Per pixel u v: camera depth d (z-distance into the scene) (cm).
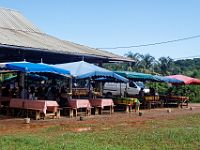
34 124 1702
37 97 2128
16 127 1592
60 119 1938
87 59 3056
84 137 1321
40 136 1328
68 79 2589
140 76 2688
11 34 2591
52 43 2698
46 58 2944
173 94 3769
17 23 3025
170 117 2203
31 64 1911
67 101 2100
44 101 1878
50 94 2127
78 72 2138
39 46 2391
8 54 2572
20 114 1992
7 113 2030
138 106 2630
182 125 1784
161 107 3133
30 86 2386
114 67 6134
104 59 3031
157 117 2197
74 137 1315
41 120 1858
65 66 2208
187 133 1452
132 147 1162
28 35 2761
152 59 7462
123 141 1263
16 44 2223
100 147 1106
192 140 1303
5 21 2959
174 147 1178
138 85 3947
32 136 1313
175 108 3088
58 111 1992
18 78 2302
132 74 2623
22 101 1939
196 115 2350
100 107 2273
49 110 1969
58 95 2144
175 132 1477
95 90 3019
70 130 1549
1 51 2442
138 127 1678
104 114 2295
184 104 3447
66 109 2144
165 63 7650
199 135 1406
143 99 2922
